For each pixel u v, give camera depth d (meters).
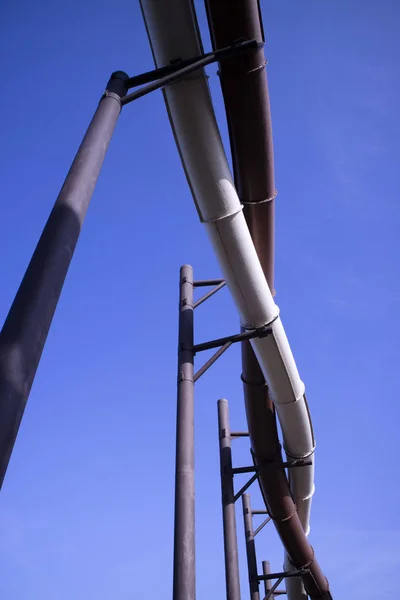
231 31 7.18
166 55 7.14
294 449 13.35
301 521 16.42
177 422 7.75
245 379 12.06
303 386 11.77
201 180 8.09
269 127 8.24
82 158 4.60
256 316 9.71
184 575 6.38
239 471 12.38
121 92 5.54
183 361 8.52
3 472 3.07
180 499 6.96
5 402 3.19
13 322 3.51
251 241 8.96
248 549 15.11
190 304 9.66
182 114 7.53
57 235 3.99
